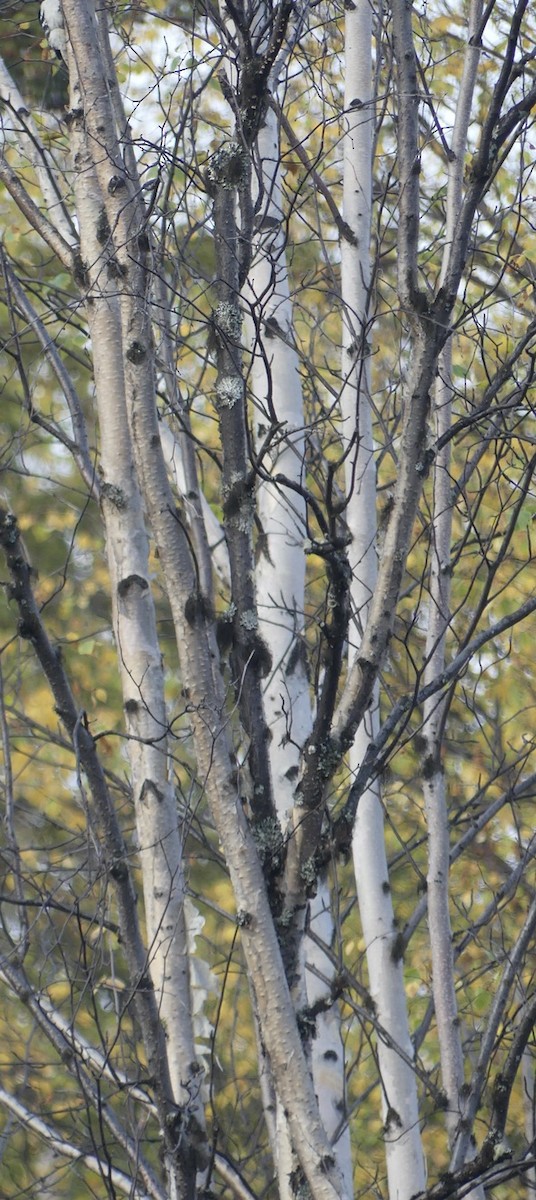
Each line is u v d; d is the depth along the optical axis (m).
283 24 5.65
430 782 8.06
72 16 6.53
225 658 5.92
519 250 10.98
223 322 5.76
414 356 5.60
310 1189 5.10
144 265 6.12
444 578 7.89
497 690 12.83
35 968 10.53
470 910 11.84
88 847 6.25
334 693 5.38
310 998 7.18
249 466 7.37
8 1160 10.63
